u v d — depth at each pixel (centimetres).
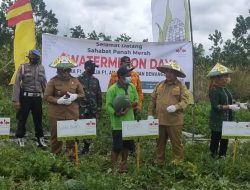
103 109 1349
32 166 805
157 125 838
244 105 994
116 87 868
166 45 1185
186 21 1211
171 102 889
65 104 902
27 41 1252
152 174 833
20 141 1068
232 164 898
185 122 1426
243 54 2941
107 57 1188
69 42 1168
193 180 826
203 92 2006
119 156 952
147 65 1188
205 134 1328
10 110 1404
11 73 1936
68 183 727
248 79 2283
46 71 1152
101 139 1112
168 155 977
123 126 824
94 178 762
